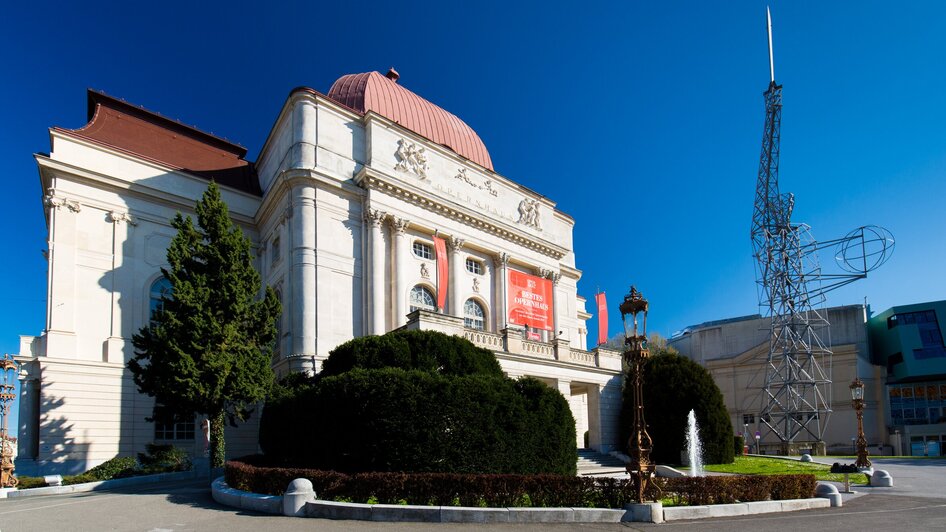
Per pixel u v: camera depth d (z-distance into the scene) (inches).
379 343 871.7
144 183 1501.0
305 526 502.0
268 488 633.6
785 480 647.8
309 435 756.0
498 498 563.5
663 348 3149.6
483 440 730.8
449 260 1641.2
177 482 995.3
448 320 1108.5
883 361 2827.3
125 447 1307.8
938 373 2519.7
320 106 1480.1
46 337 1274.6
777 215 2566.4
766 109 2588.6
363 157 1535.4
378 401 706.2
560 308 2074.3
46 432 1222.9
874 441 2556.6
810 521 547.5
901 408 2613.2
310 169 1391.5
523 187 1929.1
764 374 2770.7
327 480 600.4
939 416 2541.8
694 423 1266.0
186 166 1685.5
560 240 2188.7
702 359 3102.9
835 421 2605.8
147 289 1443.2
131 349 1373.0
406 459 687.7
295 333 1317.7
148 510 605.6
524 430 782.5
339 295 1392.7
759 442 2578.7
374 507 533.3
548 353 1285.7
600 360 1405.0
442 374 784.9
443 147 1690.5
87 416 1277.1
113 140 1576.0
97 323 1353.3
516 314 1779.0
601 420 1360.7
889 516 586.2
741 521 542.6
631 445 578.9
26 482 949.2
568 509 530.6
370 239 1453.0
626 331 610.9
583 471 1109.1
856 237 2527.1
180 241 1099.3
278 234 1504.7
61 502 703.1
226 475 749.3
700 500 588.4
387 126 1573.6
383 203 1491.1
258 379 1048.8
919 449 2409.0
